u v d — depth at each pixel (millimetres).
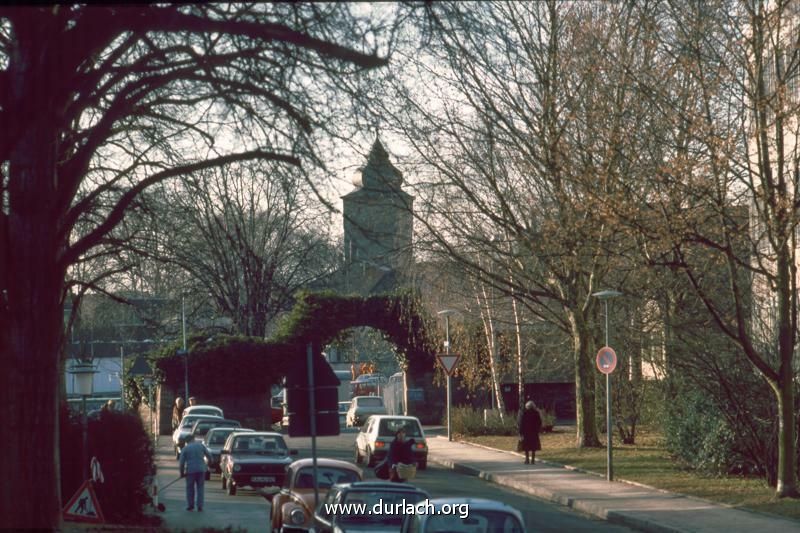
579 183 28531
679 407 34500
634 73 28859
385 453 40344
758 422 29406
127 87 13648
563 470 36688
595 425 43281
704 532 21453
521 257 40375
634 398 44094
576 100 34250
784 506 24812
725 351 30047
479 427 56375
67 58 12180
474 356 57500
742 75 26609
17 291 12930
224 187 18250
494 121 37406
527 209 38531
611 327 41094
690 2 26609
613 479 32719
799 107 23844
